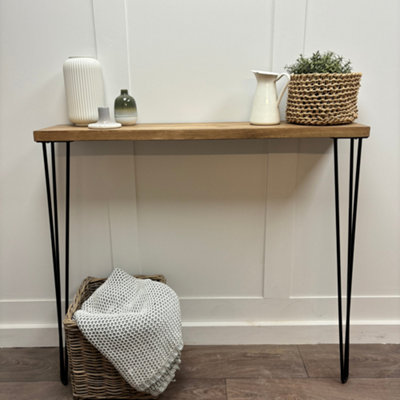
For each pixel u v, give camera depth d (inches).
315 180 57.6
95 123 48.2
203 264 61.5
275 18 51.1
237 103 54.6
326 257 60.9
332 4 51.1
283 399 52.5
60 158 56.6
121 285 53.8
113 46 52.1
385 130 55.4
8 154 56.5
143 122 54.9
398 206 58.6
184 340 63.7
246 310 63.4
